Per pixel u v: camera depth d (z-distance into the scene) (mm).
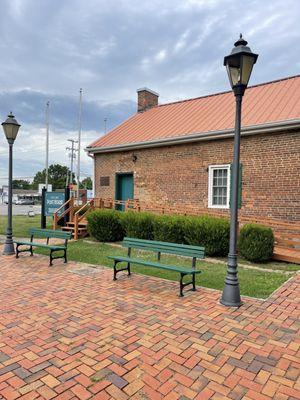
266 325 4086
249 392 2730
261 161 10078
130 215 10438
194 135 11242
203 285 5910
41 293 5418
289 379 2916
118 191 14297
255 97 12070
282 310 4605
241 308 4676
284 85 12219
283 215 9625
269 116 10109
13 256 8578
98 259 8164
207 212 10453
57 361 3217
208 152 11344
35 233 8781
